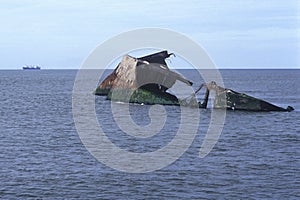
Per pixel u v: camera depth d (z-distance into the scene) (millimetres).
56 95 121500
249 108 76062
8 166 39312
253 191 32281
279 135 55844
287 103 98938
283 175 36344
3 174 36656
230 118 69250
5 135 55312
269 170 37875
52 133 56594
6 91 141000
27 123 66125
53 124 64688
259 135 55781
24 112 80500
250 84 183125
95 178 35531
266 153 44812
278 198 30828
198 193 31891
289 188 32969
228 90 77125
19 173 37031
